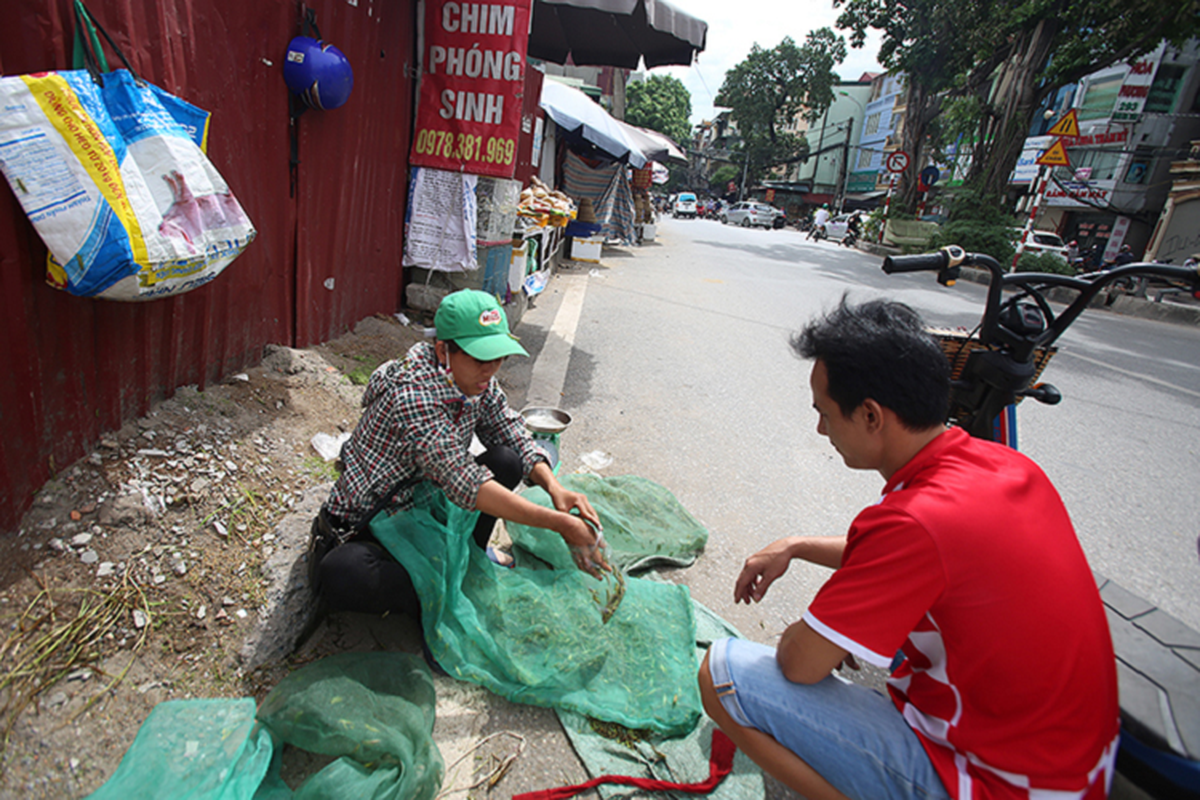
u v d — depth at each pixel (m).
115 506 2.06
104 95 1.90
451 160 4.79
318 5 3.36
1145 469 4.55
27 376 1.85
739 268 13.46
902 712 1.49
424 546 2.05
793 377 5.80
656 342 6.52
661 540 2.89
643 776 1.82
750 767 1.87
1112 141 20.34
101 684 1.73
